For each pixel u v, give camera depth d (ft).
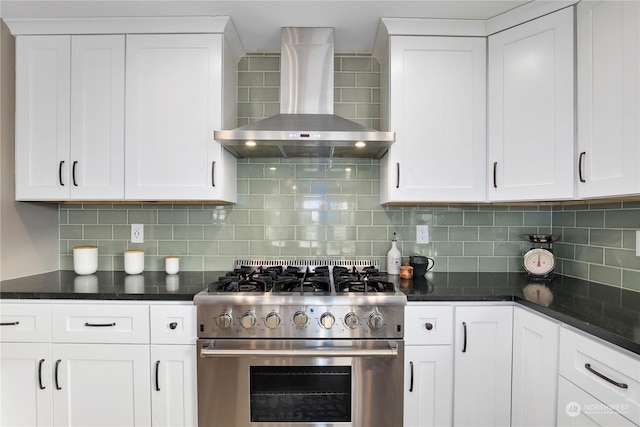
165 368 4.92
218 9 5.54
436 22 5.77
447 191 5.85
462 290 5.26
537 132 5.25
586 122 4.68
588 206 5.94
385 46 6.36
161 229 6.97
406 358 4.94
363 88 7.02
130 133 5.84
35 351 4.95
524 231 6.97
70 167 5.87
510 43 5.54
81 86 5.85
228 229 6.98
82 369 4.96
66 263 6.96
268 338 4.83
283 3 5.41
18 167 5.89
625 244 5.21
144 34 5.84
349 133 5.40
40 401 4.96
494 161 5.70
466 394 4.97
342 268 6.48
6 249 5.85
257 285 5.36
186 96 5.83
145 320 4.93
